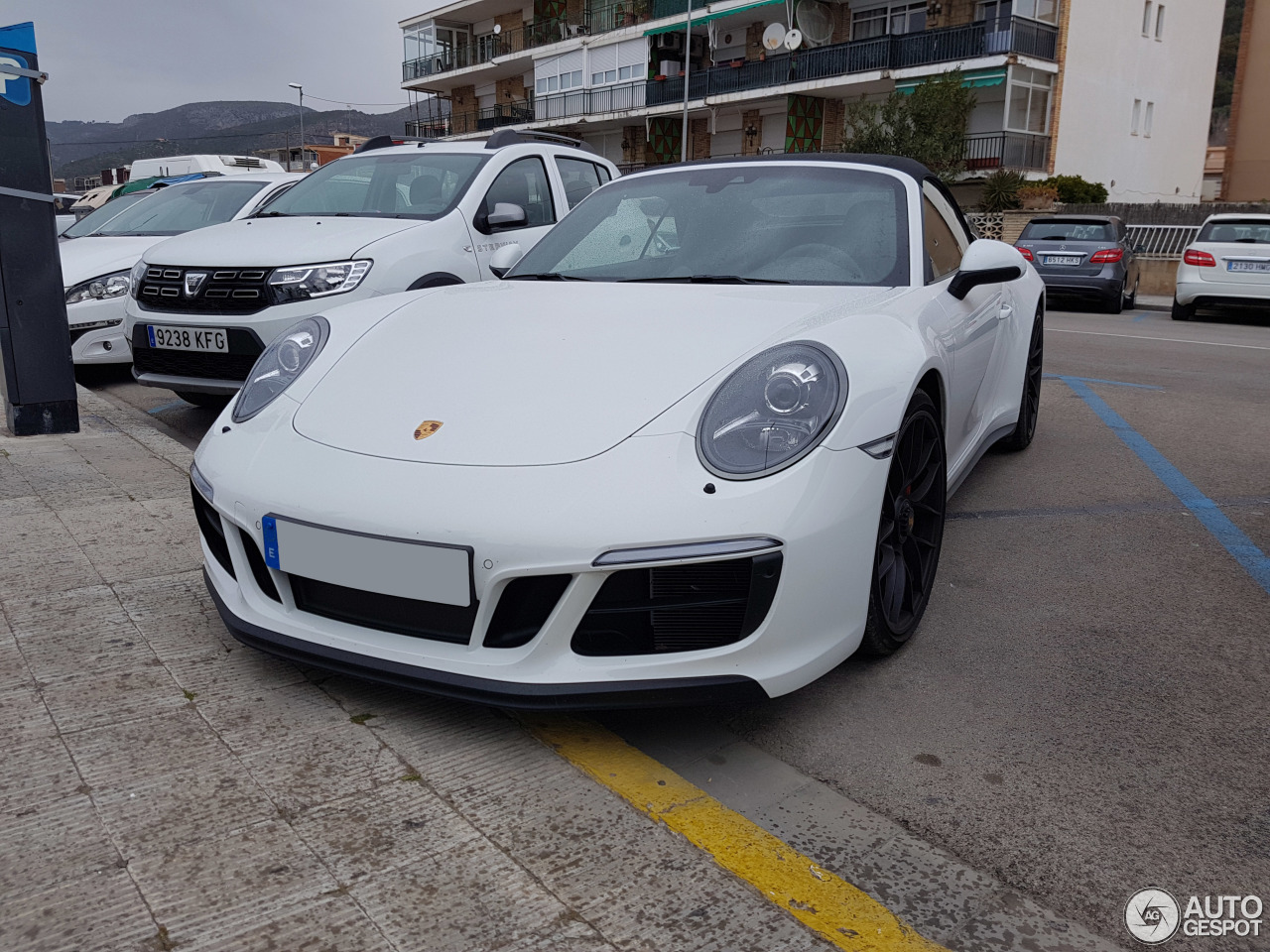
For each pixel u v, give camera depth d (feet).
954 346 9.46
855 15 104.42
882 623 7.86
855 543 6.84
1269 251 40.70
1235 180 106.93
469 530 6.25
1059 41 92.02
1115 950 5.04
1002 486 14.20
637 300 8.61
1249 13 103.96
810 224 10.18
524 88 147.23
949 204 12.44
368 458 6.88
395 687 7.06
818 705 7.66
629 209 11.07
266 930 4.88
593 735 7.05
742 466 6.43
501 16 148.36
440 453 6.73
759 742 7.11
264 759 6.44
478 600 6.33
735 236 10.19
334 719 7.00
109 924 4.89
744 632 6.39
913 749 7.04
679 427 6.63
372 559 6.52
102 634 8.18
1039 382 16.29
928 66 92.89
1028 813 6.25
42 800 5.90
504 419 6.89
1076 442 17.16
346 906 5.08
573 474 6.39
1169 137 108.88
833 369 6.99
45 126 14.40
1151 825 6.13
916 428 8.25
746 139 115.44
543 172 19.77
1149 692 7.93
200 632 8.27
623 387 7.04
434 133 165.78
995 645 8.83
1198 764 6.86
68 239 24.56
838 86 99.96
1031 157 92.94
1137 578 10.53
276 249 15.35
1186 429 18.34
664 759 6.83
